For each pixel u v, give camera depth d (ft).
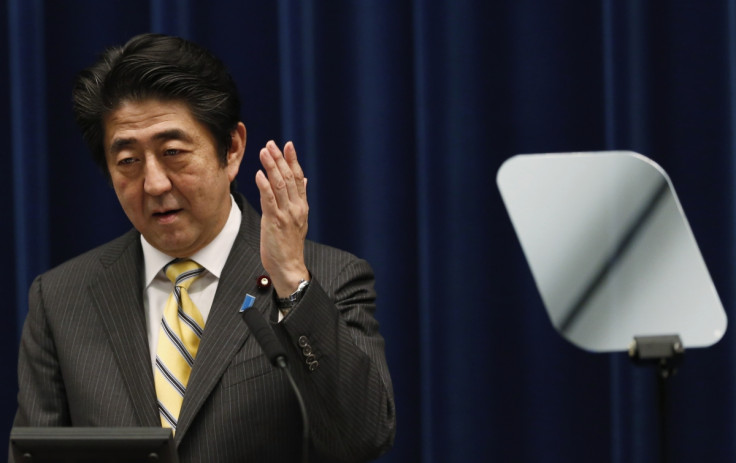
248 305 13.84
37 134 26.68
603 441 26.32
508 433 26.43
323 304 14.98
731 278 25.14
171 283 17.51
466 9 26.35
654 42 25.94
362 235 26.58
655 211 13.89
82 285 17.58
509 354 26.45
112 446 12.76
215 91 16.06
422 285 25.91
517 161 14.15
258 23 27.35
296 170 15.07
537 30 26.45
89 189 27.61
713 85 25.50
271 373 15.92
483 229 26.32
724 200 25.30
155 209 15.93
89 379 16.43
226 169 16.67
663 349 13.11
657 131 25.95
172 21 26.76
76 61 27.66
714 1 25.50
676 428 25.79
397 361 26.63
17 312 26.96
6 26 27.53
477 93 26.35
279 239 14.85
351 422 15.02
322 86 26.68
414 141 26.58
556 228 13.96
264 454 15.84
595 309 13.70
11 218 27.71
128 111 15.66
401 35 26.63
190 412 15.65
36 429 12.98
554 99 26.43
